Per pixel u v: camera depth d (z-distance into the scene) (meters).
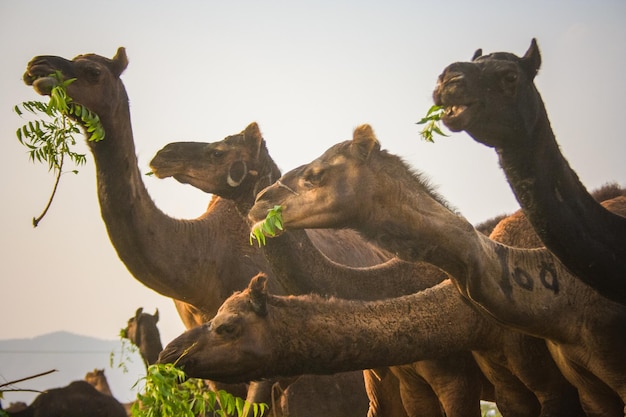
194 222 11.02
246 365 7.86
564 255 7.70
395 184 7.85
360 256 11.74
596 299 8.18
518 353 8.80
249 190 10.50
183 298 10.91
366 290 9.42
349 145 7.95
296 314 8.03
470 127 7.35
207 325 7.94
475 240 7.76
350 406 11.22
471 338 8.55
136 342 16.23
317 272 9.43
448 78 7.32
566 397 8.93
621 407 8.48
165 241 10.64
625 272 7.76
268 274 11.09
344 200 7.84
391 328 8.17
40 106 8.77
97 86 10.08
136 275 10.66
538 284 8.06
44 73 9.67
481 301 7.85
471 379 9.48
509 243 9.01
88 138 10.21
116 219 10.35
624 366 8.16
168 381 7.24
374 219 7.86
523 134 7.44
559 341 8.24
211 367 7.80
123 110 10.33
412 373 9.70
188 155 10.53
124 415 17.14
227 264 11.04
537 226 7.65
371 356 8.09
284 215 7.95
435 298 8.46
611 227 7.85
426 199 7.84
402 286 9.48
